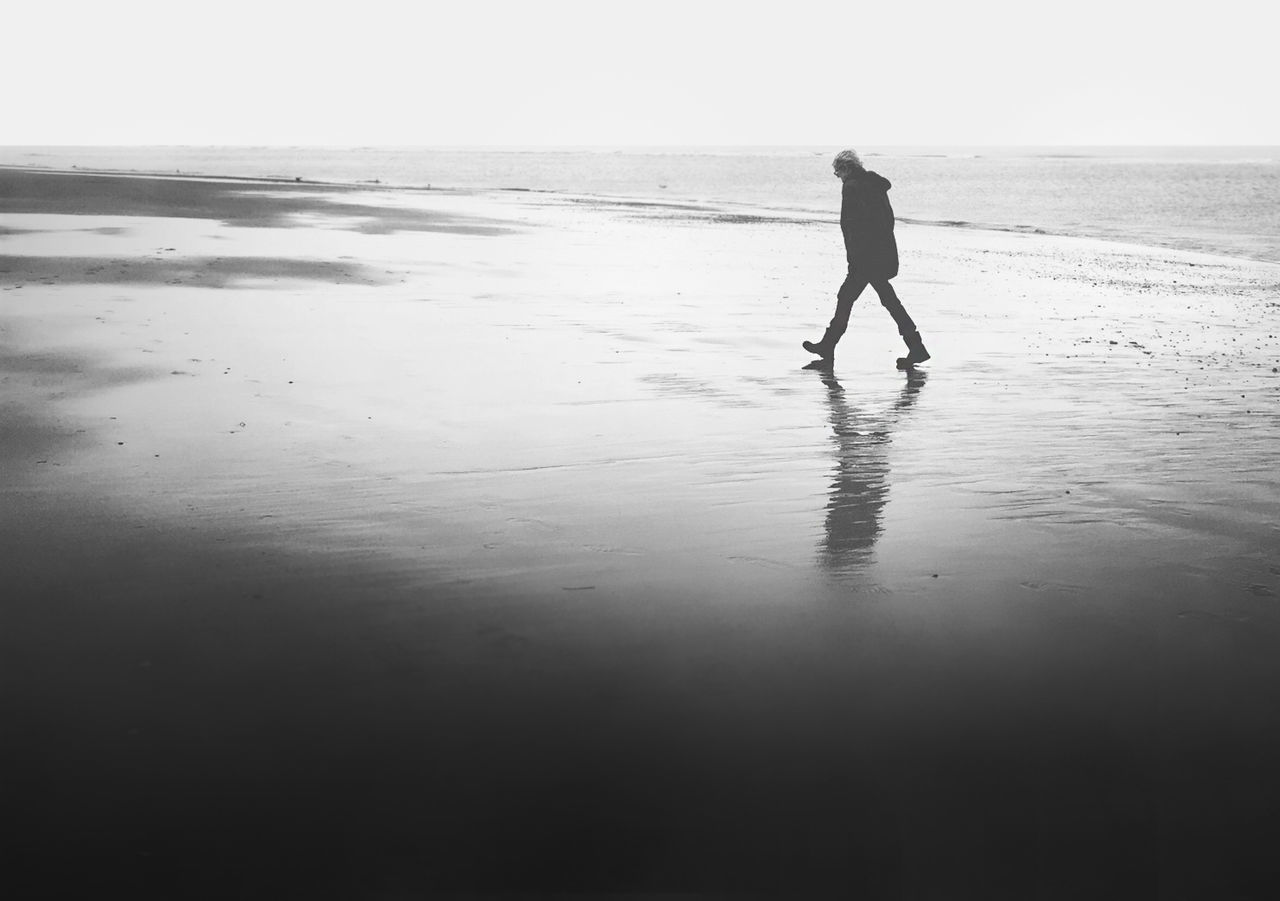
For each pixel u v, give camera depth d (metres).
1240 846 2.82
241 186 38.88
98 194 30.41
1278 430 7.70
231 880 2.59
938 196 56.38
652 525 5.41
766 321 12.76
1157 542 5.26
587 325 12.05
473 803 2.93
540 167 109.75
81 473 6.06
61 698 3.48
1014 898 2.60
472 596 4.42
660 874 2.65
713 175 85.38
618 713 3.45
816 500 5.91
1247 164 140.25
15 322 10.77
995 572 4.81
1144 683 3.72
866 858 2.74
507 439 7.12
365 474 6.20
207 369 9.02
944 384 9.36
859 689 3.64
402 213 28.92
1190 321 13.65
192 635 3.98
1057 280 18.19
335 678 3.66
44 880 2.58
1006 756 3.23
